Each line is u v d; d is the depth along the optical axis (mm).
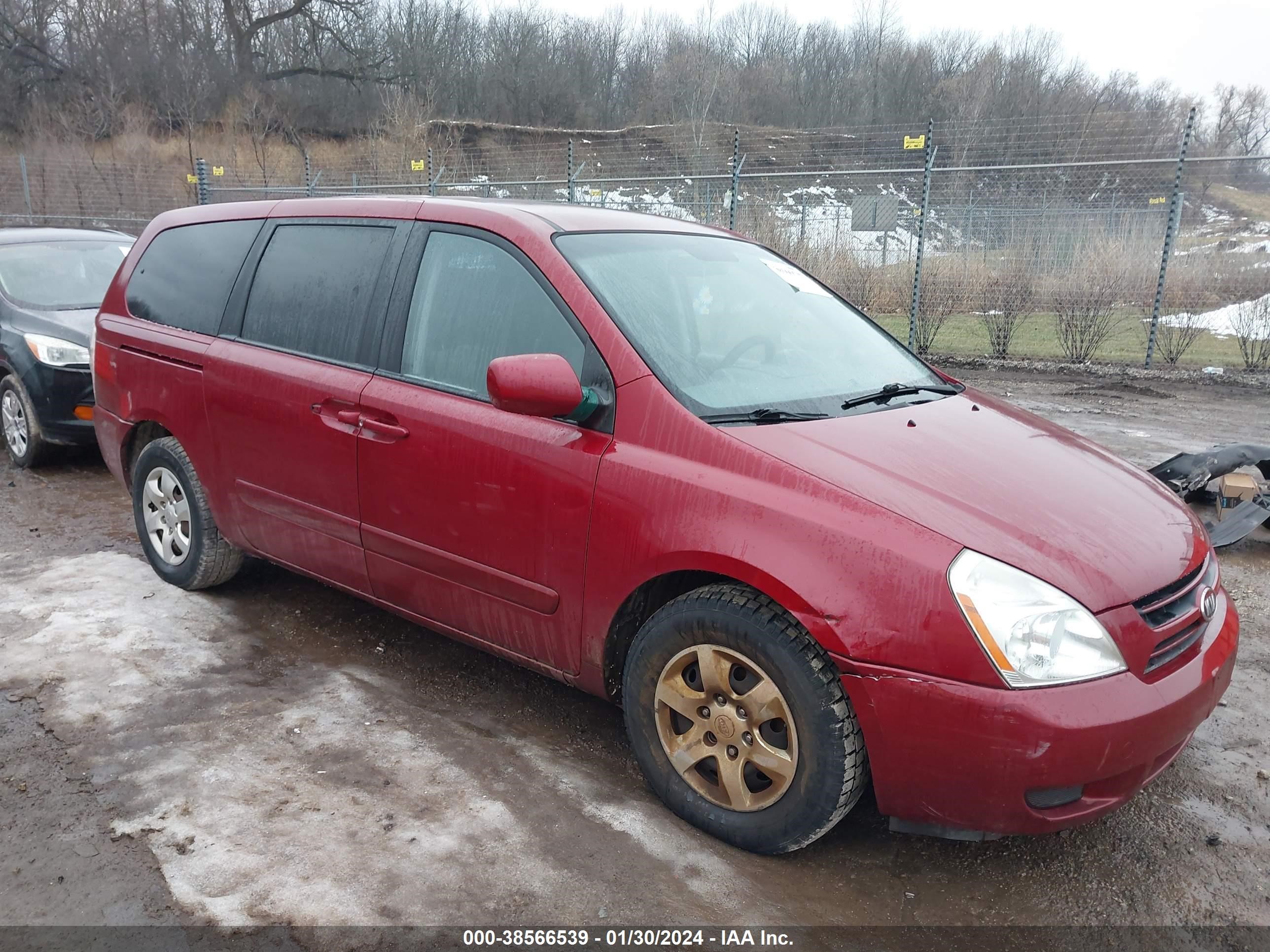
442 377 3121
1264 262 12102
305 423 3438
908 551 2242
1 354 6594
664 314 2963
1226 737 3287
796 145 40719
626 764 3016
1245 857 2625
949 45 50750
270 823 2605
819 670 2324
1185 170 13344
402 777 2869
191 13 45062
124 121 37594
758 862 2533
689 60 52688
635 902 2344
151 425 4316
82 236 7824
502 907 2305
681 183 17531
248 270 3846
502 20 54438
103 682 3424
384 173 30234
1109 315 12312
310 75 48875
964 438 2805
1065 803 2250
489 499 2912
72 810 2650
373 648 3818
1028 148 17891
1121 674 2219
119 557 4789
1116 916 2375
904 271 13719
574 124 53469
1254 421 8609
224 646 3768
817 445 2547
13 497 5957
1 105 39750
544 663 2975
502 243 3080
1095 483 2721
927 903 2402
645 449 2635
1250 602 4516
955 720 2176
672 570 2531
